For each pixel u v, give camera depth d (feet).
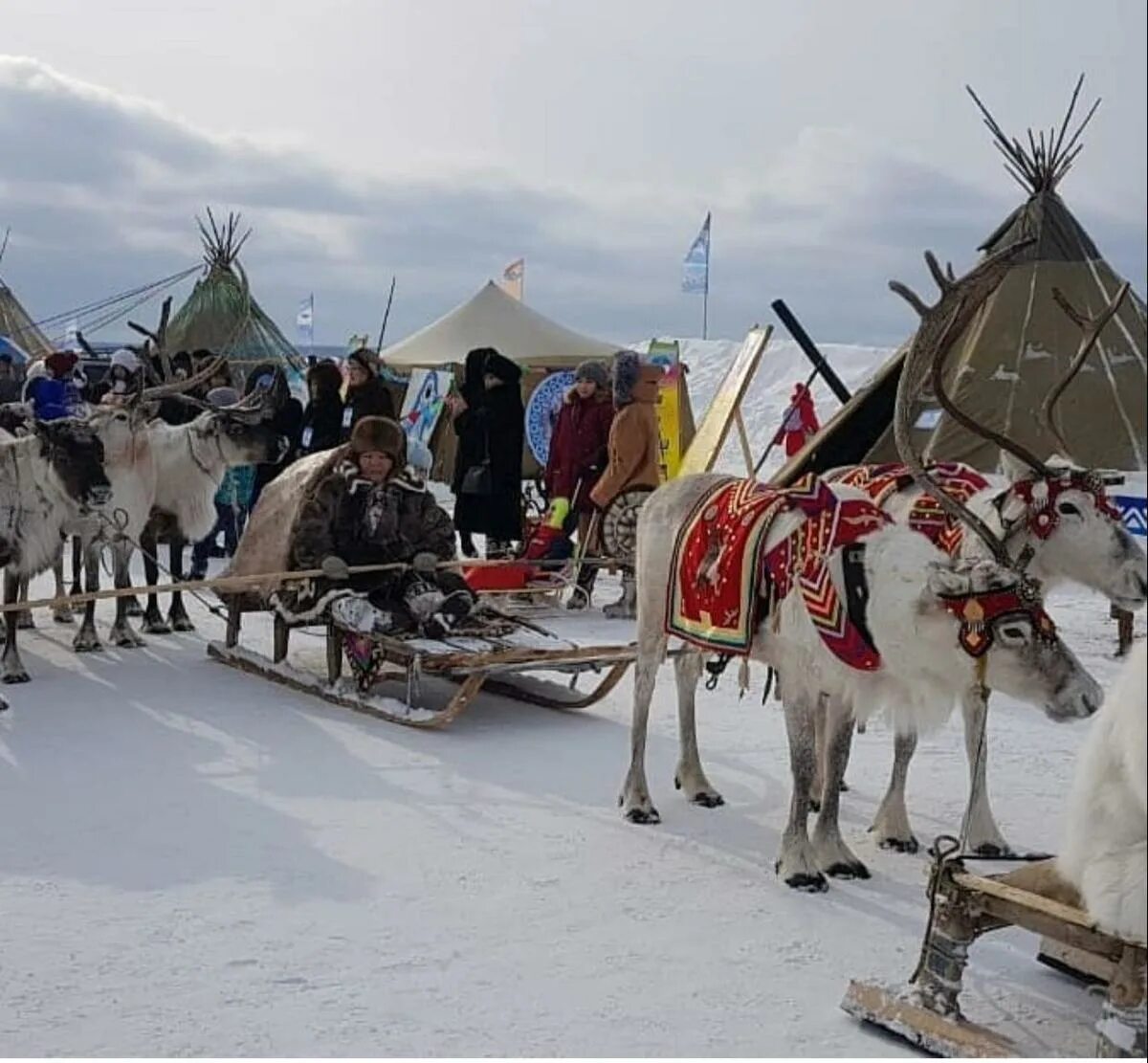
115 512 29.25
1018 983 14.11
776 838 18.43
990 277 14.38
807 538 16.06
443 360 54.39
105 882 16.42
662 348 52.54
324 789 20.26
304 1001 13.39
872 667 15.38
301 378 57.98
